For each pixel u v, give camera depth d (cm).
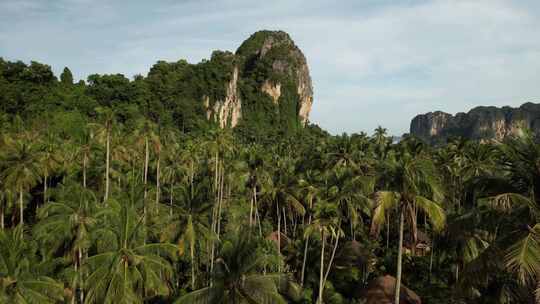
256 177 4794
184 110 13912
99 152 6372
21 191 4747
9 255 2459
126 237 2420
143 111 12531
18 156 4781
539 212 1504
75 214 2892
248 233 2238
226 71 16338
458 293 1755
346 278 4359
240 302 2016
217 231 5119
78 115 10450
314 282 4172
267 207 6106
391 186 2600
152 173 7738
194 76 15888
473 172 5212
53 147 5900
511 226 1605
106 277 2261
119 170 6656
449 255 4088
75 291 2809
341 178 3700
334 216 3416
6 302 2167
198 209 3703
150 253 2523
